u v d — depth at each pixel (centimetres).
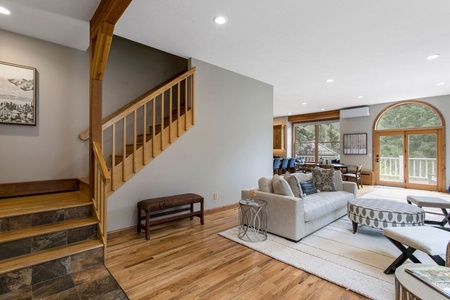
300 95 681
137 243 304
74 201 295
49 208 262
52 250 236
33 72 335
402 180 743
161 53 486
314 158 1023
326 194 408
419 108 716
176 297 196
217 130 454
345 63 433
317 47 367
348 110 842
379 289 205
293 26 304
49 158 350
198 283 216
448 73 482
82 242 256
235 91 489
